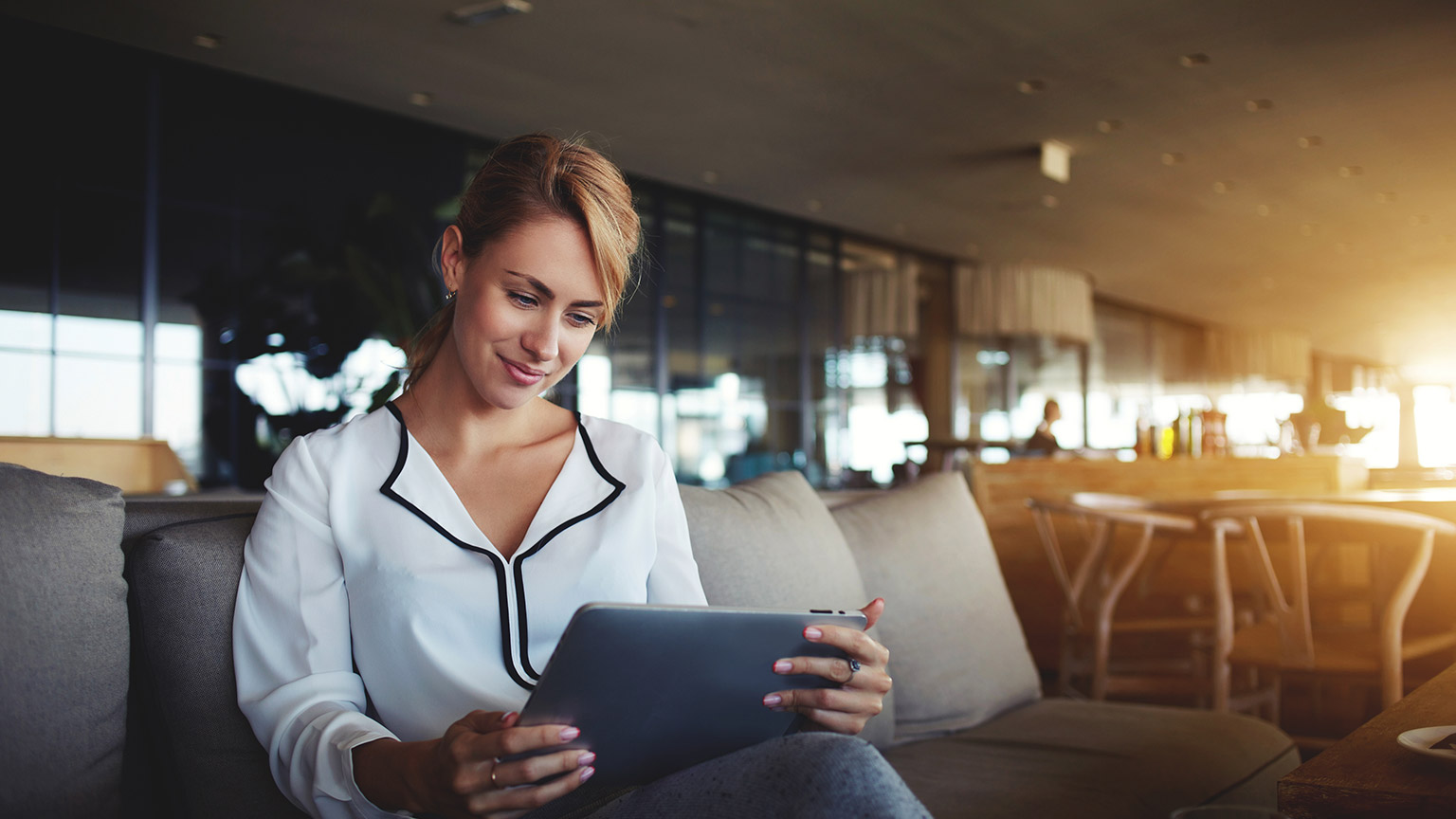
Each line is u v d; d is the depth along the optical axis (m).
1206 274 11.52
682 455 8.30
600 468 1.04
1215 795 1.55
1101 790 1.40
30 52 5.21
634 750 0.82
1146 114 6.43
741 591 1.46
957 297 10.90
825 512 1.73
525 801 0.75
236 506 1.16
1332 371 20.09
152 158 5.60
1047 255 10.59
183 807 0.97
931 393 10.72
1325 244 10.02
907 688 1.74
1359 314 14.48
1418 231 9.48
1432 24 5.12
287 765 0.88
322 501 0.96
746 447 8.83
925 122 6.58
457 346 1.00
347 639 0.96
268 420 5.96
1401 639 2.18
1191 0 4.86
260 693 0.94
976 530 2.03
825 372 9.59
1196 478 4.25
